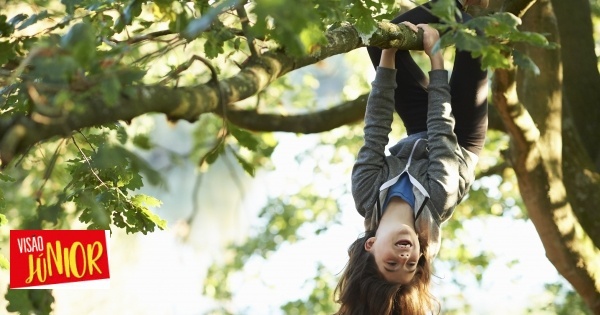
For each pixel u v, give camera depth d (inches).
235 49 153.0
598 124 277.7
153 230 169.6
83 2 150.6
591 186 267.0
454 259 429.4
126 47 124.7
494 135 388.5
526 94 254.2
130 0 143.6
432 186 175.0
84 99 106.9
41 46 107.0
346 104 288.7
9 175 180.4
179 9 137.9
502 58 130.8
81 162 163.8
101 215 145.3
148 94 110.6
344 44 154.3
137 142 157.8
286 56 144.0
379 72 180.4
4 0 163.9
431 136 175.8
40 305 153.6
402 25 165.2
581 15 279.7
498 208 410.3
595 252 260.2
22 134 101.7
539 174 251.6
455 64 184.9
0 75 137.5
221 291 477.7
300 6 105.4
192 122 119.2
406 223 175.6
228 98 126.3
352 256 184.4
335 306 446.3
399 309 178.4
